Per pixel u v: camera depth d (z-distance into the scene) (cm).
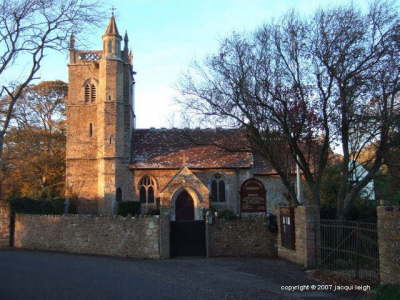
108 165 3638
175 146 3903
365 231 1409
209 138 3734
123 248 2133
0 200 2611
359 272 1398
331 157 2942
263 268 1716
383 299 942
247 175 3638
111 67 3806
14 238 2597
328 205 2728
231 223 2170
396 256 1077
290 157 2575
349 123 1939
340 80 1869
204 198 3391
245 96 2108
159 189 3669
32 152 4191
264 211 3581
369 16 1892
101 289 1256
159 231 2067
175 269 1695
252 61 2128
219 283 1379
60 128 4766
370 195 2972
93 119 3834
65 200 3312
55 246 2386
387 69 1823
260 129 2116
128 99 3881
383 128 1841
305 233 1708
